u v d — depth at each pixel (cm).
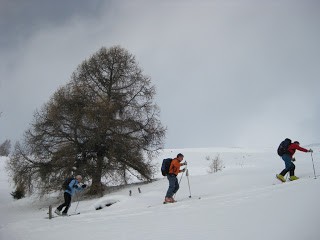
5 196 2919
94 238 620
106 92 2511
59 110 2281
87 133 2294
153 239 551
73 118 2286
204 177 1934
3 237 805
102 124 2239
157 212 874
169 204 1072
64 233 723
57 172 2223
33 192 2338
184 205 945
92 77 2536
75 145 2270
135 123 2406
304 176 1366
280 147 1242
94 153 2341
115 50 2555
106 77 2555
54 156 2205
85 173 2194
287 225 488
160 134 2473
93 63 2530
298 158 3103
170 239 536
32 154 2277
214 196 1080
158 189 1941
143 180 2480
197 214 720
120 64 2541
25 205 2372
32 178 2266
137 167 2402
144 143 2412
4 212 2155
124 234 620
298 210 562
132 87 2564
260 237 460
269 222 528
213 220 625
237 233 503
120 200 1490
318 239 404
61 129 2292
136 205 1359
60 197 2416
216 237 502
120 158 2317
